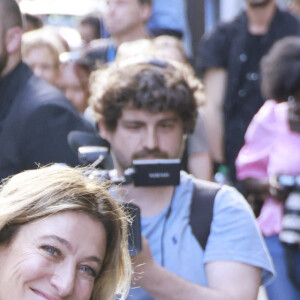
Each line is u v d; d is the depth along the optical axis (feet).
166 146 24.08
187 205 23.16
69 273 17.07
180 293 21.93
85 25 62.90
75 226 17.22
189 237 22.90
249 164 34.45
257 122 34.65
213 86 46.21
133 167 22.94
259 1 44.86
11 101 28.14
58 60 42.73
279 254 32.99
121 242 18.54
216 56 46.21
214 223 22.93
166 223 23.02
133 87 23.70
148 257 21.44
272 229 33.30
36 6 76.28
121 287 18.92
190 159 37.68
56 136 27.43
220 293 22.24
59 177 17.56
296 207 32.78
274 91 34.40
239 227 22.86
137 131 23.99
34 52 42.27
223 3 65.46
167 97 23.72
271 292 33.19
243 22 45.98
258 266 22.80
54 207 17.19
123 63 24.64
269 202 33.65
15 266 17.08
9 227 17.25
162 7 52.60
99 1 66.18
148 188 23.04
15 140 27.63
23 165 27.61
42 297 17.01
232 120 45.29
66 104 28.04
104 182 18.38
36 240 17.11
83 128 28.04
